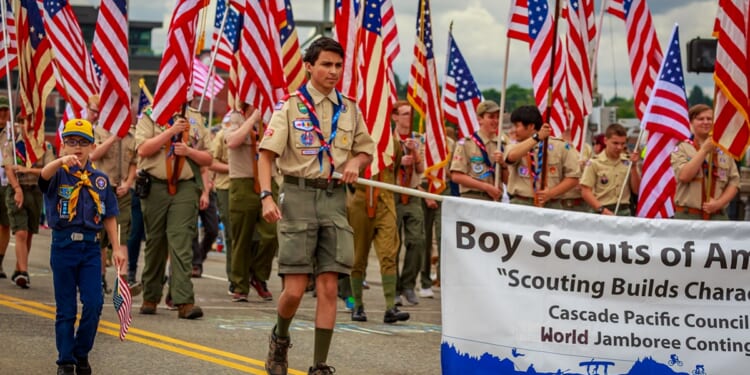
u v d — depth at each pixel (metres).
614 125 13.86
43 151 13.70
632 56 14.22
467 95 15.70
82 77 13.70
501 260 7.29
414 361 9.02
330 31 24.28
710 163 12.20
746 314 7.35
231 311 12.14
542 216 7.32
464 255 7.31
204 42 16.31
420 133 14.61
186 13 11.24
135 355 8.72
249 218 13.22
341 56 7.91
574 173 12.24
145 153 10.83
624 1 14.24
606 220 7.34
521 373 7.24
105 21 11.92
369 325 11.41
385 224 11.70
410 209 13.33
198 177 11.23
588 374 7.24
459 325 7.29
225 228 14.26
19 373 7.89
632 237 7.34
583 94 13.91
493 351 7.26
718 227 7.36
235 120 13.28
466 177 12.88
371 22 12.25
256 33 13.07
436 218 14.56
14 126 13.87
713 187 12.34
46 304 11.78
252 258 13.73
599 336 7.26
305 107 7.84
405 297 14.31
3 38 13.82
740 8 11.12
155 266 11.27
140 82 13.57
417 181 13.38
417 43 13.67
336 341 9.97
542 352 7.25
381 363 8.87
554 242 7.28
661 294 7.32
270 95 13.12
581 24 14.12
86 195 7.83
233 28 16.39
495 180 12.09
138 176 11.09
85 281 7.80
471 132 15.70
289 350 9.37
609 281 7.30
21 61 13.69
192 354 8.86
